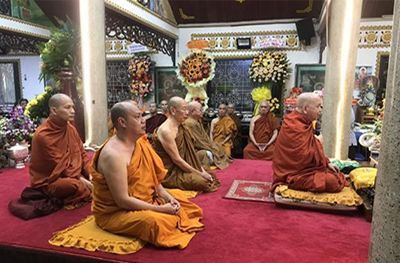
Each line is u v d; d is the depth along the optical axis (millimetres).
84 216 2885
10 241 2424
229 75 7578
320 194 3023
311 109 3123
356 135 5453
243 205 3180
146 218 2281
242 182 3896
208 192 3559
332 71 4125
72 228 2523
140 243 2330
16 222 2760
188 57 7129
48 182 3047
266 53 7020
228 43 7465
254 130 6016
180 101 3674
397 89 1203
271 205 3180
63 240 2369
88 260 2197
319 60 7047
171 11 7281
